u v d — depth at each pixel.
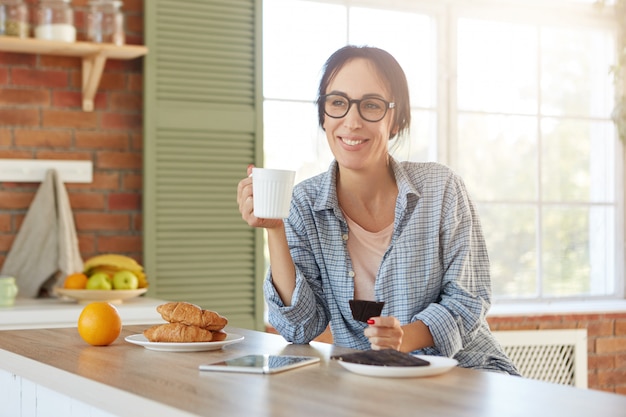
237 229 3.88
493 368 2.20
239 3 3.88
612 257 4.91
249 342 1.99
